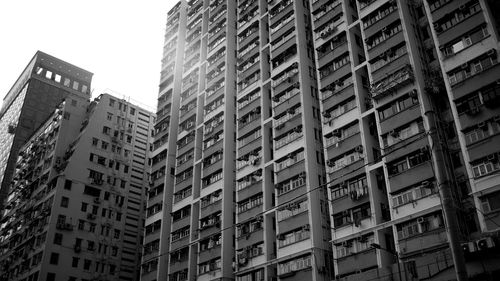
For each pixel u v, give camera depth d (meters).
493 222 25.72
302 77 41.75
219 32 55.22
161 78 63.47
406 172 30.64
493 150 27.05
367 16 37.75
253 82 47.34
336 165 35.78
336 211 34.16
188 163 52.03
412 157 30.84
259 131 44.16
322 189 37.72
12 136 92.81
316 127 40.22
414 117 31.61
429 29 35.03
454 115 29.38
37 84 96.75
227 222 44.16
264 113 44.53
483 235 25.81
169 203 53.38
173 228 49.94
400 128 32.28
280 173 39.84
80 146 64.25
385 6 36.84
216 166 47.69
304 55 43.31
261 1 51.41
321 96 39.19
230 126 49.19
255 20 50.84
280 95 43.03
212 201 46.34
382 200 32.66
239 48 51.47
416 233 28.78
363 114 35.28
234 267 40.38
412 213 29.36
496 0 31.38
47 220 58.44
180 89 59.97
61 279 55.56
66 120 68.44
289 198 38.09
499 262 24.41
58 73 99.88
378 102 34.25
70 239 58.19
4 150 95.00
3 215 74.75
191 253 46.09
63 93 98.62
